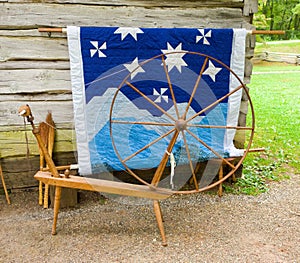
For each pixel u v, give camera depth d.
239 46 3.06
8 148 3.12
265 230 2.71
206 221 2.84
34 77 2.98
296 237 2.62
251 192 3.36
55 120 3.12
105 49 2.83
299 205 3.12
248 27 3.19
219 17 3.10
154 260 2.34
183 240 2.57
